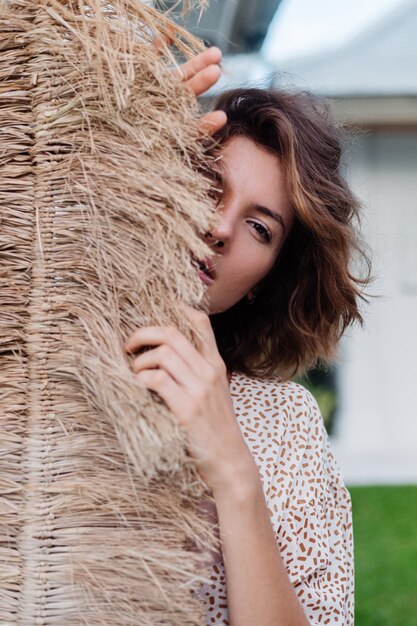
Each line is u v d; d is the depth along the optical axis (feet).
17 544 3.34
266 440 4.62
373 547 15.23
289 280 5.32
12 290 3.41
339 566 4.73
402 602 12.61
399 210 27.55
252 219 4.58
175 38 3.80
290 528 4.47
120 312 3.45
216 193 4.49
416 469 22.85
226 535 3.79
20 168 3.45
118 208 3.43
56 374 3.40
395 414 27.25
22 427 3.38
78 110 3.47
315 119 4.89
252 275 4.68
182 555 3.35
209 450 3.62
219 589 4.26
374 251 8.13
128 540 3.35
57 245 3.44
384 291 27.32
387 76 24.63
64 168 3.45
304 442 4.70
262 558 3.82
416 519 17.02
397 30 25.39
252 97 4.70
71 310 3.40
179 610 3.35
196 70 3.78
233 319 5.38
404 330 27.27
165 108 3.57
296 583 4.41
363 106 24.67
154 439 3.21
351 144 6.11
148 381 3.44
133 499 3.36
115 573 3.34
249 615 3.84
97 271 3.42
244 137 4.59
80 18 3.50
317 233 4.86
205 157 4.20
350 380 27.32
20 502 3.35
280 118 4.54
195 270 3.49
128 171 3.45
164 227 3.45
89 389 3.34
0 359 3.41
